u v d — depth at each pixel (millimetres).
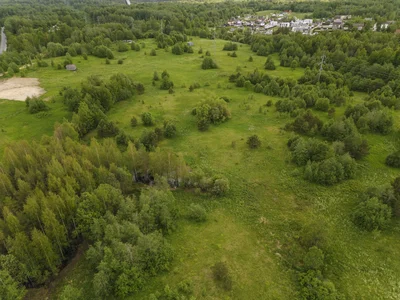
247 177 56312
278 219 46594
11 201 43406
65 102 85312
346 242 41906
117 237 38375
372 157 60719
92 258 37219
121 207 43188
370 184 52875
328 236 42594
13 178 49000
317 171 53500
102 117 75625
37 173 48125
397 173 56062
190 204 49875
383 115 69125
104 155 52625
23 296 35156
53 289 37281
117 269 35375
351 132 63844
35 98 85188
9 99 91938
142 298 34812
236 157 62344
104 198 43406
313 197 50531
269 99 91438
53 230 37531
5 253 37812
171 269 38281
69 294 32719
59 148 53688
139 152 54875
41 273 37156
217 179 52281
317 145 57969
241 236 43656
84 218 41000
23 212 41500
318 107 81750
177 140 69250
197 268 38531
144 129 73250
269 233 44094
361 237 42688
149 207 43625
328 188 52312
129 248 36094
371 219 43031
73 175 47406
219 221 46469
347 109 75500
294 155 59625
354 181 53656
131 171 55188
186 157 62625
